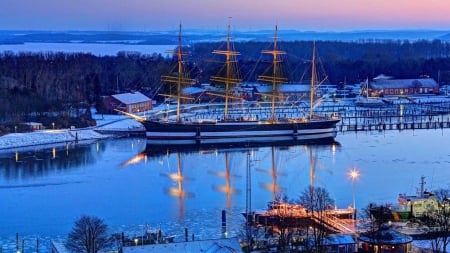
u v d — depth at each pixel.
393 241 116.38
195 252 103.62
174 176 198.00
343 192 172.38
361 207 153.62
